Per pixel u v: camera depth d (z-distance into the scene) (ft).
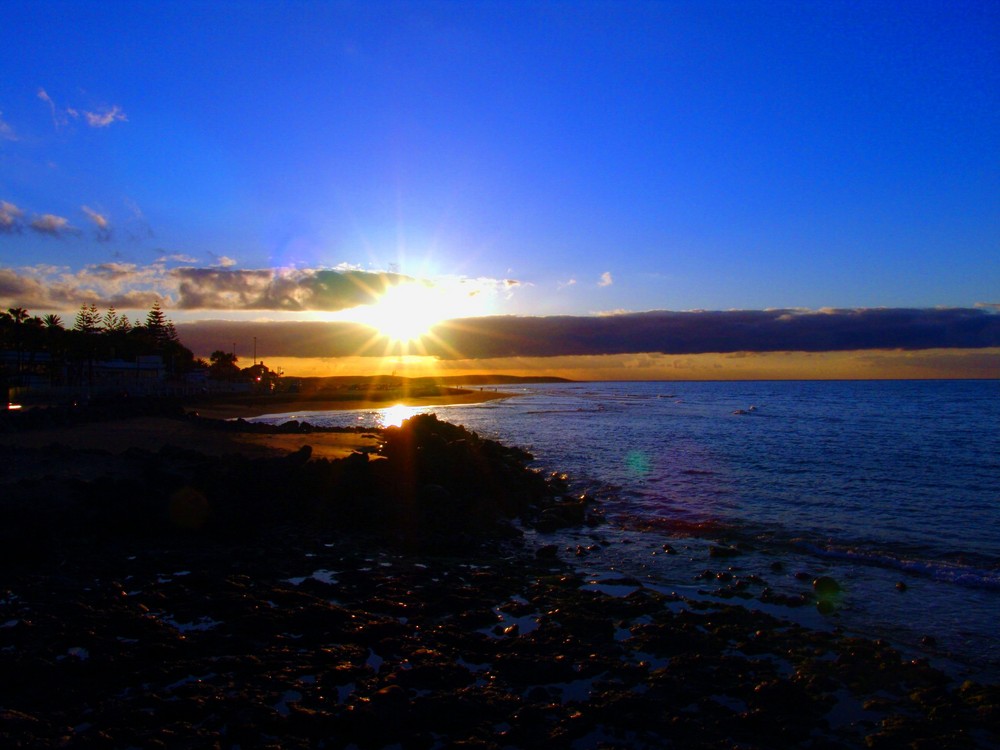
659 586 40.96
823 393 522.06
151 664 27.78
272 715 23.54
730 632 32.73
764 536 53.26
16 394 200.85
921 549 48.98
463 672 27.61
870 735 23.91
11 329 276.41
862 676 28.32
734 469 91.50
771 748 23.12
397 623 32.65
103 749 21.36
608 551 49.75
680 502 67.77
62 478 56.59
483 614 34.86
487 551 49.93
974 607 36.86
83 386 255.70
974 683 27.50
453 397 426.92
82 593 36.96
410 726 23.56
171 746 21.84
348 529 56.44
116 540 49.29
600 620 33.58
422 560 47.19
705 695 26.48
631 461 101.71
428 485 63.77
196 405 268.62
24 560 42.29
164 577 40.73
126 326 426.10
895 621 34.83
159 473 60.70
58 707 24.41
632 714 24.68
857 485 77.82
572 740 23.20
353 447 103.50
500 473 72.18
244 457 71.67
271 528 55.88
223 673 27.27
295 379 523.70
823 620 35.04
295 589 38.68
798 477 83.82
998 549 48.93
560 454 112.47
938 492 73.10
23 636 30.22
